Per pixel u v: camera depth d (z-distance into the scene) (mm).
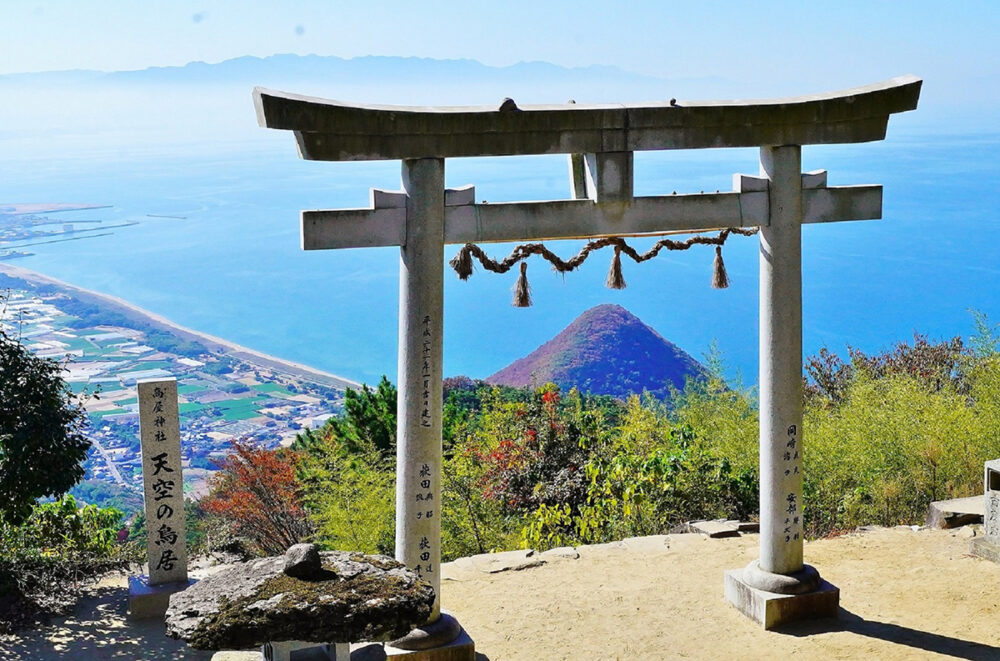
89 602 9734
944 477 11352
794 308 7328
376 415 18359
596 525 11703
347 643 4469
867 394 13562
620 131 6781
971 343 15227
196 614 4352
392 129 6145
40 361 9828
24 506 9727
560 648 7281
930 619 7586
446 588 8586
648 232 7039
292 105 5746
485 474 13977
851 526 11055
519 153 6578
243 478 15898
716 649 7184
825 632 7375
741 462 12336
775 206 7234
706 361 14648
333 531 14172
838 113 7230
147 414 9367
